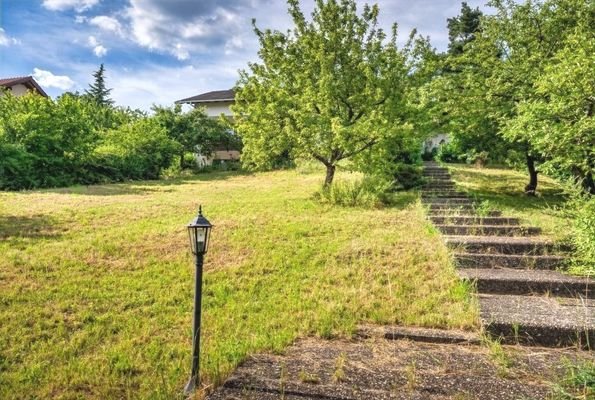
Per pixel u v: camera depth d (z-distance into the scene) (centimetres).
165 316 436
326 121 1066
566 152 757
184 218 859
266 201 1076
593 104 731
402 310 452
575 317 408
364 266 579
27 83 2783
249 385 293
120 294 481
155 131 1964
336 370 319
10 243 646
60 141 1534
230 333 403
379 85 1080
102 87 5050
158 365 342
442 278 530
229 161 2573
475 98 1130
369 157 1093
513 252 614
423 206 948
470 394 279
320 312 445
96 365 341
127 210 940
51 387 309
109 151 1789
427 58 1159
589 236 505
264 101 1078
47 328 402
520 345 385
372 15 1108
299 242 682
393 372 318
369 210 943
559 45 1022
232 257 614
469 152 1375
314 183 1427
